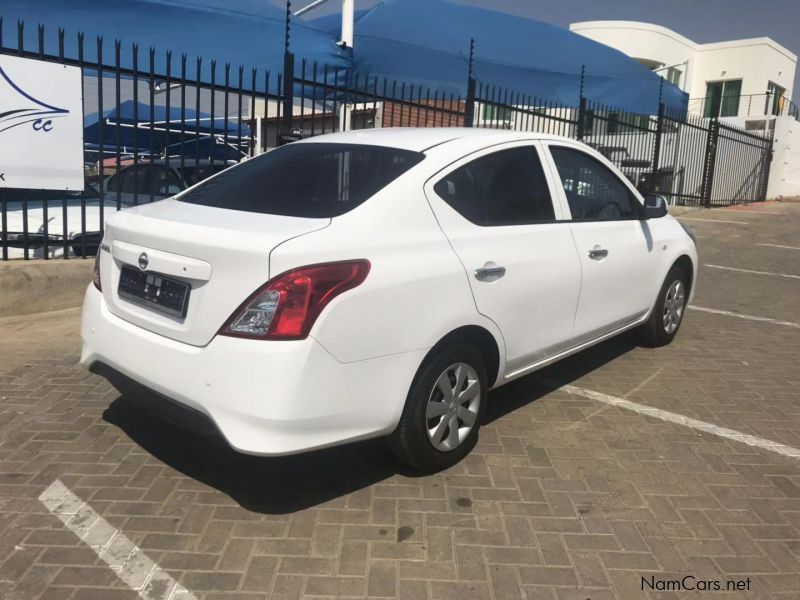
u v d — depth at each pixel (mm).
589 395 4590
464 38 10492
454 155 3547
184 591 2551
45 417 4020
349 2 8930
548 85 11914
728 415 4297
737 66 25125
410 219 3195
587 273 4211
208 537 2885
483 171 3670
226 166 7125
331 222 2957
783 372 5152
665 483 3412
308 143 4023
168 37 8117
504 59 10961
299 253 2730
